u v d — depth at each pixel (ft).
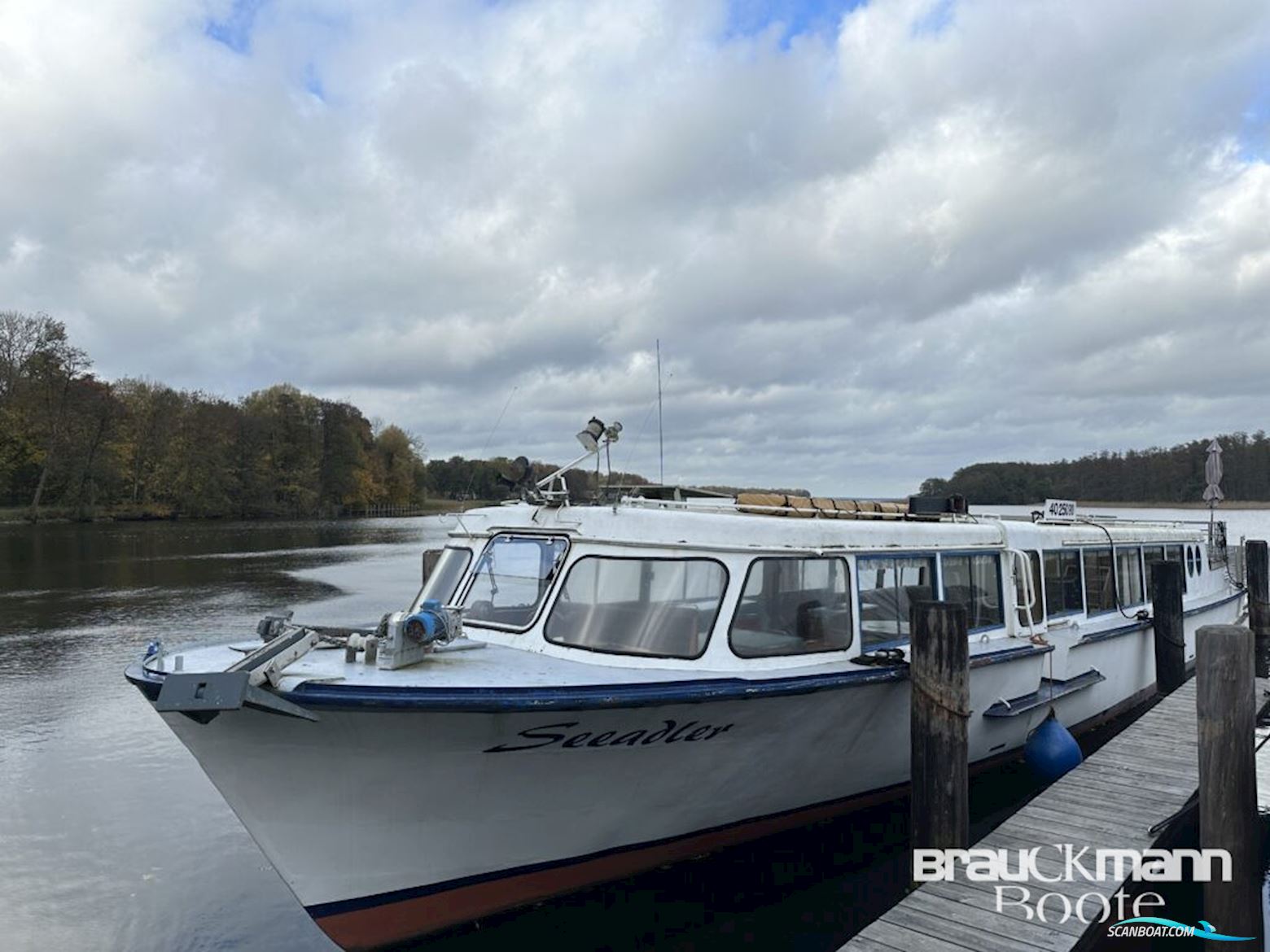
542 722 18.45
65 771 36.35
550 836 20.65
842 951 17.03
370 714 17.47
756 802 23.41
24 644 67.10
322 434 305.12
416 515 336.49
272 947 22.50
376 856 19.21
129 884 26.02
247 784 18.65
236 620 79.77
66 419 222.48
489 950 20.92
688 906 23.54
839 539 24.43
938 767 21.24
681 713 19.74
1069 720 33.60
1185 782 25.03
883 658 23.82
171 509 256.73
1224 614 49.11
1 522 210.38
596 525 22.67
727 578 21.98
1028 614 30.09
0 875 26.58
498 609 23.17
